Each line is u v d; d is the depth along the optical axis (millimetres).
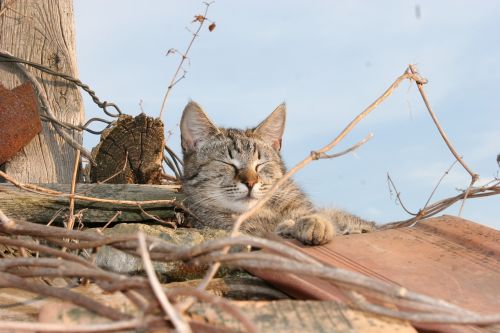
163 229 7297
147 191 8938
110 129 9883
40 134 9406
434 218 7184
